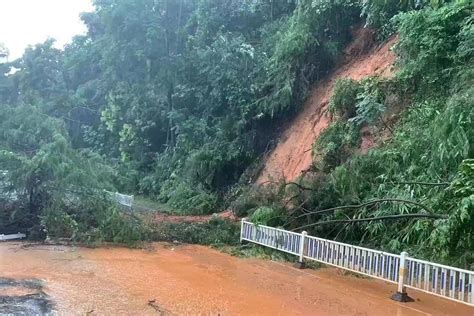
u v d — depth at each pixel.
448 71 11.11
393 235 9.45
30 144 13.09
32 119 13.20
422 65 11.59
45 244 11.62
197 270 9.55
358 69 16.33
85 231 12.08
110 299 7.20
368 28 16.88
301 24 17.56
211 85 21.77
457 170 8.28
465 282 6.79
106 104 29.72
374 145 12.51
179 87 22.80
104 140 29.28
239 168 19.58
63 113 30.33
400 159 10.53
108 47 23.50
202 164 19.31
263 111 18.86
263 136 19.61
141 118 25.00
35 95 20.33
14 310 6.45
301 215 11.39
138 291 7.74
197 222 14.20
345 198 10.83
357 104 12.98
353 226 10.29
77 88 33.78
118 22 22.31
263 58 20.09
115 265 9.71
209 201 18.00
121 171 24.22
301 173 13.86
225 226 13.30
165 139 25.48
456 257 7.70
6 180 12.27
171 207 18.64
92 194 12.55
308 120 17.30
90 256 10.51
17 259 9.83
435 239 7.53
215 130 20.81
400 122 12.05
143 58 22.80
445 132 8.83
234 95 19.88
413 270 7.56
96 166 13.66
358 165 11.12
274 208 12.00
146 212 16.56
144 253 11.19
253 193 14.09
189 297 7.50
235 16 23.55
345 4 16.80
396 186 9.81
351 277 9.29
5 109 13.54
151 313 6.60
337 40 17.97
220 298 7.52
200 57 21.70
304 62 18.20
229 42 21.36
